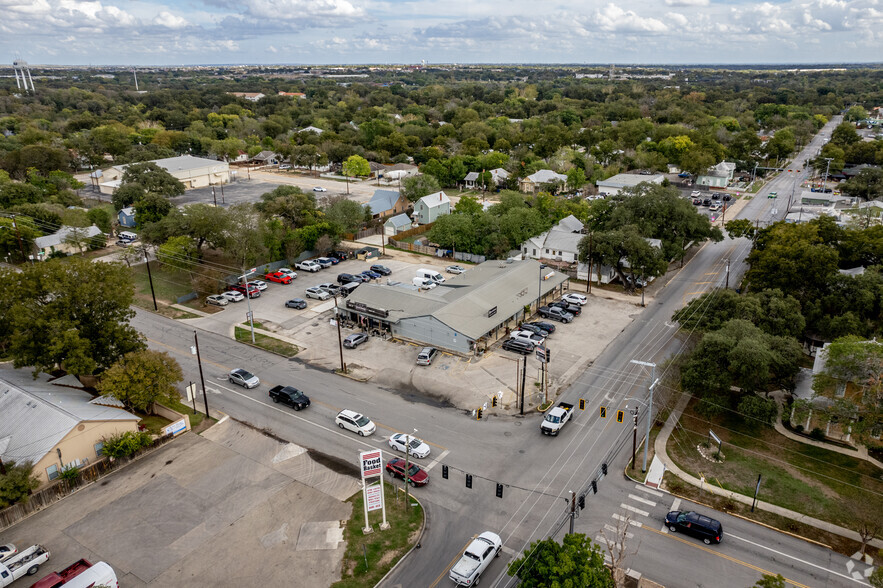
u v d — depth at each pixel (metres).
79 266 55.09
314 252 98.88
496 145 197.75
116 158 175.50
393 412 53.53
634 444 44.88
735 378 52.38
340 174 175.00
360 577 35.16
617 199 98.19
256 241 85.00
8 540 38.59
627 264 88.31
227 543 38.22
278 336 69.88
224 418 53.09
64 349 52.00
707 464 46.22
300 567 36.09
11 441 45.56
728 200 134.12
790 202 130.25
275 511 41.22
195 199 137.00
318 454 47.78
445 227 97.00
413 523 39.78
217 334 70.44
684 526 38.38
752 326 53.62
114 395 49.50
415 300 70.44
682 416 53.06
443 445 48.44
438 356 64.31
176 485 44.16
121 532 39.34
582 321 73.62
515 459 46.62
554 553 30.08
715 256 99.81
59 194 119.50
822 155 162.00
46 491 42.06
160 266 94.88
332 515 40.75
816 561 36.44
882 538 38.25
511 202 106.12
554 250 96.12
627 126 196.50
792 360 51.09
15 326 52.62
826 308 64.12
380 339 69.00
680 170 165.75
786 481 44.16
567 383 58.19
